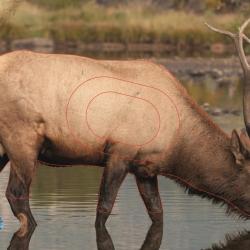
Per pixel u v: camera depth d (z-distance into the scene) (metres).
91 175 23.61
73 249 16.56
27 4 87.12
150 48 78.31
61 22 84.25
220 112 36.81
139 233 17.86
